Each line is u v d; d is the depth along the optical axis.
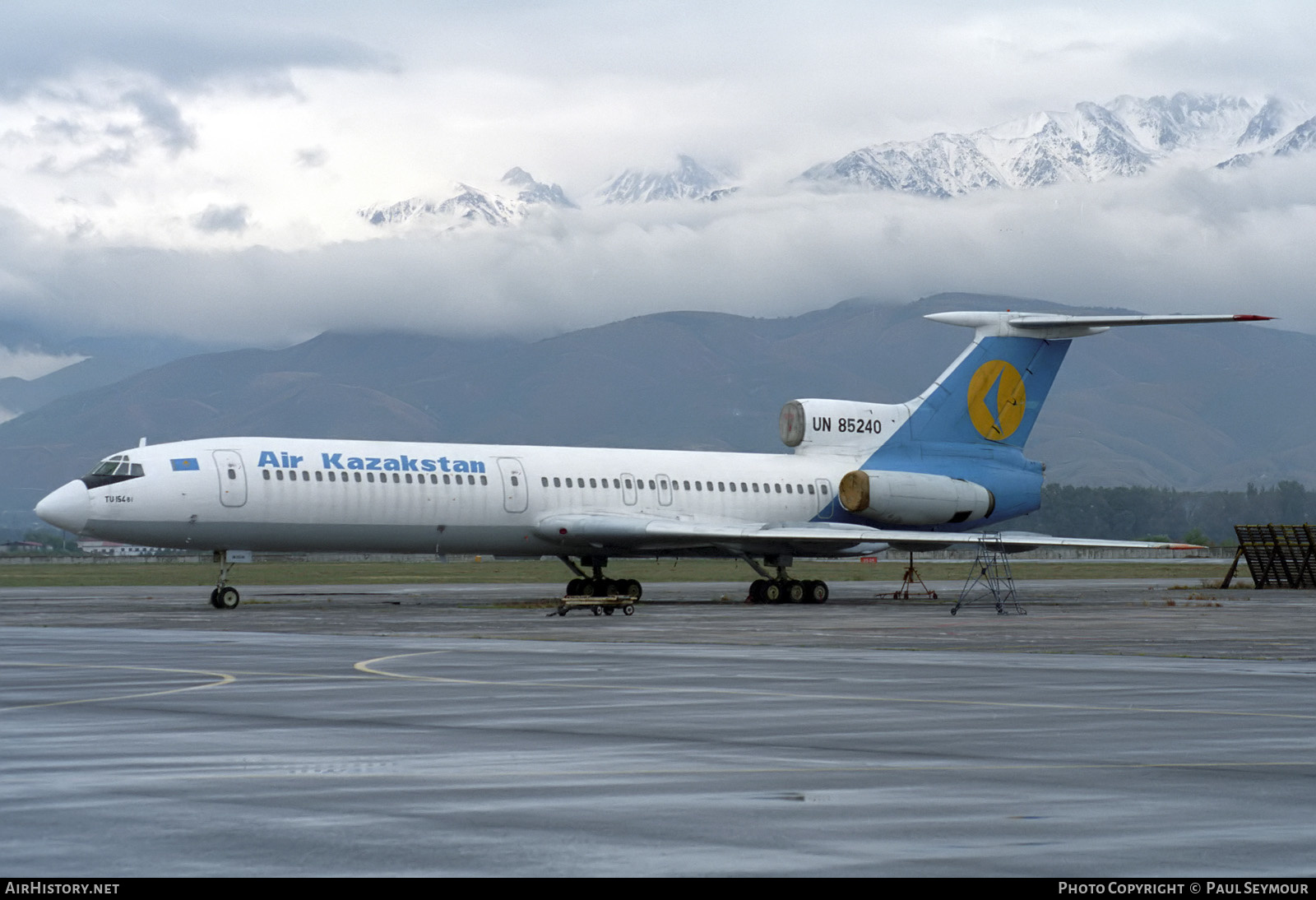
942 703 68.38
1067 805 42.47
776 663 90.38
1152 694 72.81
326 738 56.09
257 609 164.25
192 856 36.09
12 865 35.06
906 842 37.62
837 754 52.12
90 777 47.16
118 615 148.62
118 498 155.50
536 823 39.84
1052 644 108.94
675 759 51.19
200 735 56.69
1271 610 167.50
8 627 128.62
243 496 160.38
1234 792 44.69
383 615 151.12
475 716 62.97
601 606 155.12
